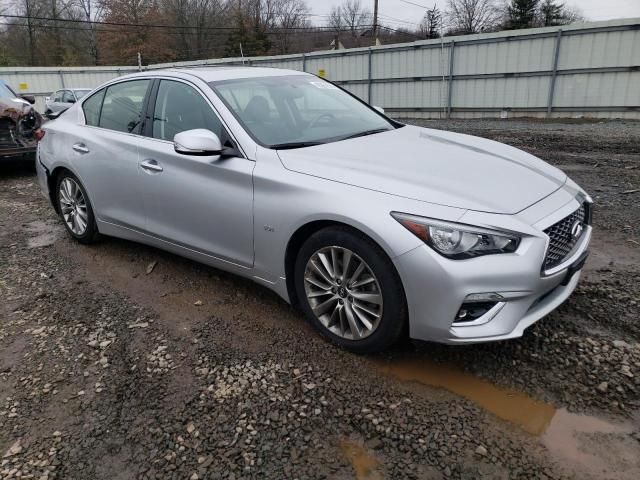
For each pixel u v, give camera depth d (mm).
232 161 3256
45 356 3068
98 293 3887
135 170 3902
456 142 3621
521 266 2473
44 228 5594
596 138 11094
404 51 19547
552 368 2732
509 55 17031
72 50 53625
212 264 3621
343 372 2791
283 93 3904
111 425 2473
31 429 2473
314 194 2850
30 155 8547
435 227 2482
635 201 5734
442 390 2613
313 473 2141
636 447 2193
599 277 3750
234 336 3191
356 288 2818
